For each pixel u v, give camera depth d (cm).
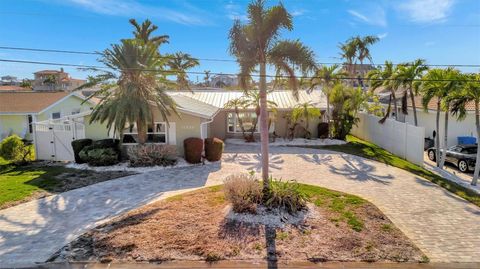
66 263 670
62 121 1928
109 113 1408
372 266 662
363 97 2289
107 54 1462
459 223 882
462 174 1555
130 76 1484
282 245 735
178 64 2438
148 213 918
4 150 1572
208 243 741
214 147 1598
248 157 1742
